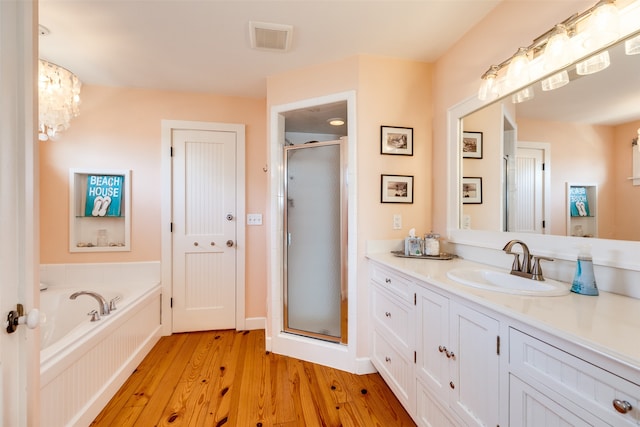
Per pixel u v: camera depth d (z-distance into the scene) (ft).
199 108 8.90
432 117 7.06
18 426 2.48
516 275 4.27
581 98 3.75
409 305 4.86
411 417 4.82
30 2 2.56
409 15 5.39
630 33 3.21
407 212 6.91
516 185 4.76
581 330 2.33
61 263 8.16
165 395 5.79
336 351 6.82
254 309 9.23
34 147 2.65
